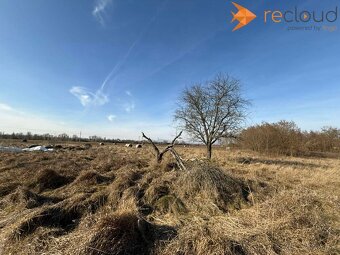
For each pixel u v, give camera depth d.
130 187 6.14
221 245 3.49
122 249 3.51
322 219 4.52
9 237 3.86
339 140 33.19
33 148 21.66
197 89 17.31
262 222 4.42
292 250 3.62
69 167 9.78
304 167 14.26
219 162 13.81
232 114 16.56
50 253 3.42
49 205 5.28
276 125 27.42
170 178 6.91
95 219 4.40
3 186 6.73
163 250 3.59
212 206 5.35
